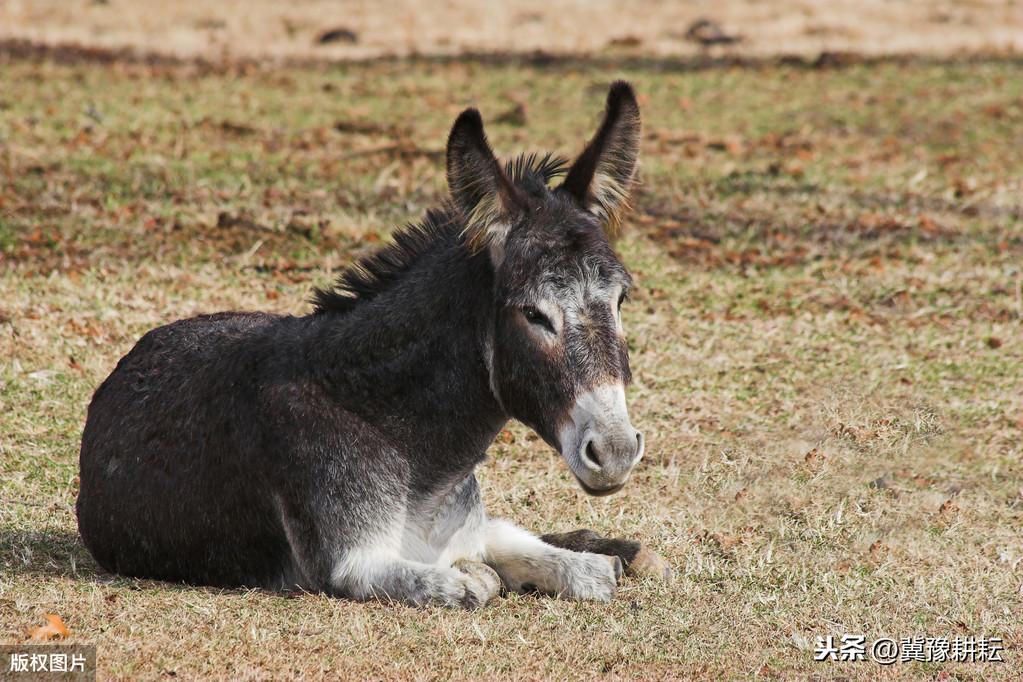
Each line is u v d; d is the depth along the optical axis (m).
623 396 18.61
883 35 99.81
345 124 64.31
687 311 40.91
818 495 28.19
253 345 22.36
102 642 18.72
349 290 22.09
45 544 24.20
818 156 61.41
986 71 80.19
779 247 48.06
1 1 103.00
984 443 31.72
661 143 62.94
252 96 70.62
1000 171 59.19
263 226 46.47
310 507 20.95
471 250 20.00
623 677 18.56
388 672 18.20
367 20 106.50
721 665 19.19
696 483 28.81
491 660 18.78
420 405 20.88
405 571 20.58
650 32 101.81
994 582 23.39
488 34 100.69
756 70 82.62
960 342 39.19
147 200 49.09
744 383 35.25
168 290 40.34
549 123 68.19
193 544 22.30
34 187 49.16
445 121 67.75
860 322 40.59
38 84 68.69
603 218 20.53
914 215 52.03
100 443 23.16
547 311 18.77
